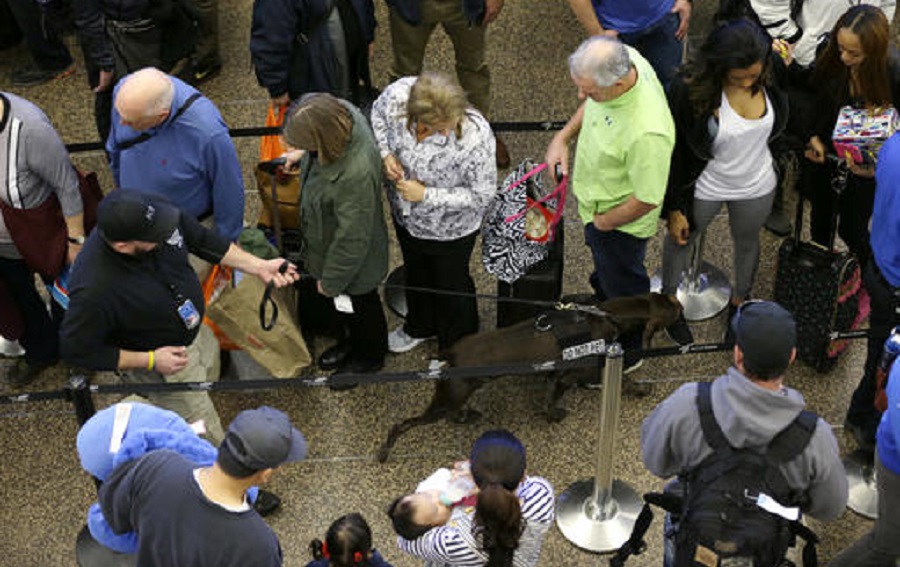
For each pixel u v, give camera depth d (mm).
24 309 5031
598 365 4043
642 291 4910
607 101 4176
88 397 4113
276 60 5184
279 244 4906
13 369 5266
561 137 4887
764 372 2979
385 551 4492
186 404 4496
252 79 6730
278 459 2965
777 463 3037
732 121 4363
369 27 5336
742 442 3037
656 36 5363
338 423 4977
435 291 4844
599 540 4457
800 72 4656
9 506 4730
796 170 5219
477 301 5426
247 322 4820
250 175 6160
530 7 7113
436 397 4641
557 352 4605
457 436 4906
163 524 3064
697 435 3102
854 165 4625
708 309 5387
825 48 4465
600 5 5312
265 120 6469
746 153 4488
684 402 3125
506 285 4938
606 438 4203
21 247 4582
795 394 3035
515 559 3520
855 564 3943
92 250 3828
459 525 3410
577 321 4664
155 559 3113
